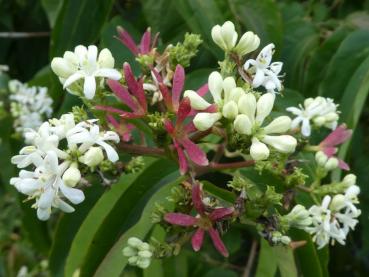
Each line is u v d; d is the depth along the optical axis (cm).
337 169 15
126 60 16
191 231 12
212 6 16
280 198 11
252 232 19
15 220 28
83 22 17
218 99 11
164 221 12
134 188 14
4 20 24
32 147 11
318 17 19
